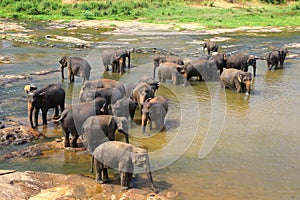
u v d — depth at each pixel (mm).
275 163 9203
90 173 8680
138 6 49219
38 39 29562
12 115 12500
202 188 8039
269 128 11477
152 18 42938
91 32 33844
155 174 8625
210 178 8469
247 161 9305
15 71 18953
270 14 46344
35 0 51469
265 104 13961
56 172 8703
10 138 10344
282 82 17359
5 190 7426
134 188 7961
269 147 10117
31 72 18750
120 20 42344
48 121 11992
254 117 12445
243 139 10633
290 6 52844
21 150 9695
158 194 7734
